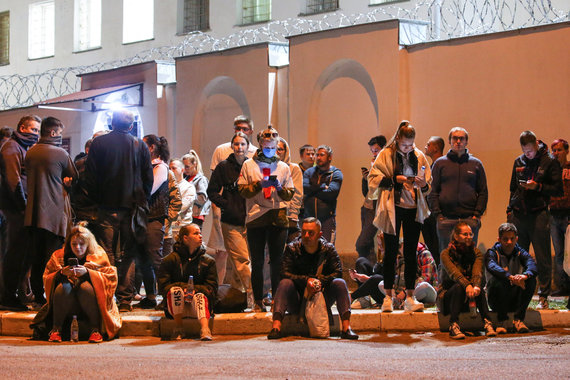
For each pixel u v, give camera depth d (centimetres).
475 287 902
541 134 1237
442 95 1327
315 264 917
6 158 1023
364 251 1281
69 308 892
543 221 1062
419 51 1350
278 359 736
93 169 983
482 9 1504
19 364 709
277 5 2072
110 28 2439
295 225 1055
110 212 984
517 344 834
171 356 761
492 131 1280
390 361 722
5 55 2725
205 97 1642
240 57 1570
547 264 1055
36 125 1052
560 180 1068
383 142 1288
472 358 741
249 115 1567
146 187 1005
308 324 908
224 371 666
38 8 2659
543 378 634
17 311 1008
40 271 1005
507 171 1266
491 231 1280
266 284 1080
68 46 2545
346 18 1933
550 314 949
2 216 1085
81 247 909
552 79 1227
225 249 1060
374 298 1053
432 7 1703
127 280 1023
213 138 1634
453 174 1104
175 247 937
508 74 1266
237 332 936
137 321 934
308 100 1470
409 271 962
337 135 1447
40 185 995
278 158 970
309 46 1466
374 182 955
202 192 1281
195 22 2255
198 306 906
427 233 1129
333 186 1245
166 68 1712
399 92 1359
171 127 1698
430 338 890
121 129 994
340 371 666
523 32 1252
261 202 957
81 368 684
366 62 1392
